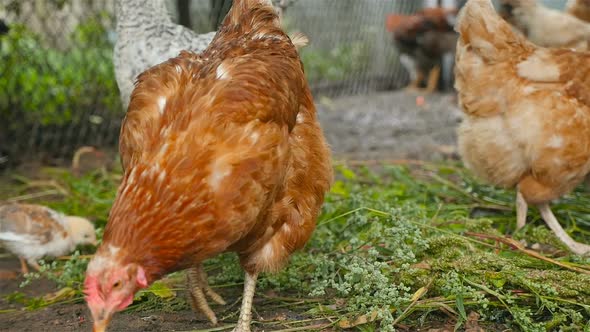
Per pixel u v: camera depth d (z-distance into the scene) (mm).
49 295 1297
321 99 2748
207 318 1188
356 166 1874
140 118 1038
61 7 2092
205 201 978
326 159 1147
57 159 1972
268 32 1173
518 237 1356
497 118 1378
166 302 1231
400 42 2865
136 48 1434
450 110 2516
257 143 1012
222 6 1850
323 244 1308
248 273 1119
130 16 1436
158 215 967
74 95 2104
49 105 2057
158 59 1429
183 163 980
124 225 960
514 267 1182
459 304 1124
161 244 970
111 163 1932
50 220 1399
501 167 1396
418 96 2805
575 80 1342
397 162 1827
